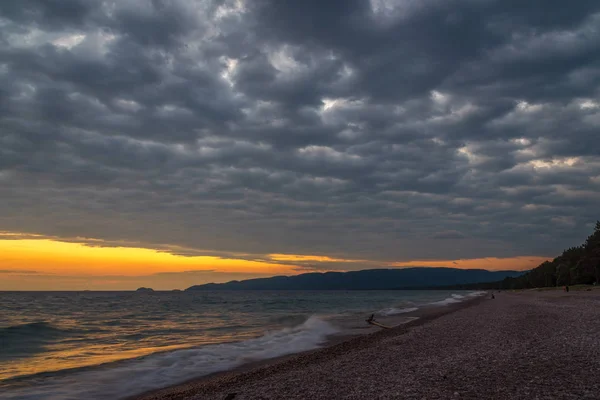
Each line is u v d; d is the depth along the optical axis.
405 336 22.36
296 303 91.44
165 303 93.19
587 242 118.19
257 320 42.22
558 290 98.00
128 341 25.77
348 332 29.36
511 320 27.22
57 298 130.12
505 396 8.81
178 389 13.28
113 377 15.05
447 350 16.28
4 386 13.57
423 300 105.19
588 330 19.34
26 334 28.06
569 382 9.76
